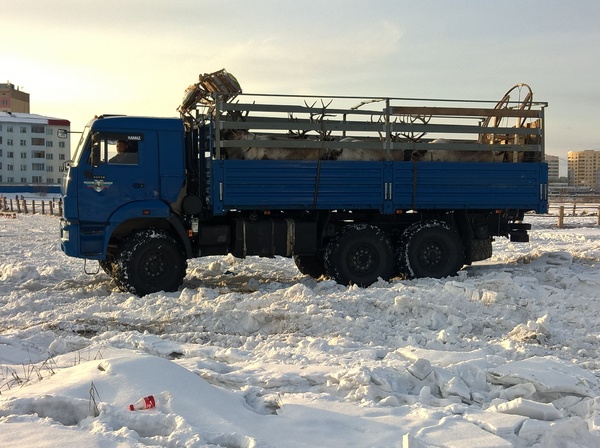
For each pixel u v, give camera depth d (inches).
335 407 182.2
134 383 181.3
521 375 199.2
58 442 146.7
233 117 441.4
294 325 313.7
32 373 214.5
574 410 185.8
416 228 464.1
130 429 158.1
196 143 454.9
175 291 423.2
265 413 180.7
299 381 210.8
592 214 1379.2
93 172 413.1
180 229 427.2
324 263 464.4
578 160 7337.6
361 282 453.7
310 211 462.0
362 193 453.7
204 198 448.1
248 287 448.5
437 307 335.3
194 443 147.3
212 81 450.6
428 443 155.4
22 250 713.6
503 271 481.1
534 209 486.6
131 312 350.0
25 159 3973.9
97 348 241.3
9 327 321.7
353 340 285.7
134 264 412.2
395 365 222.2
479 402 193.0
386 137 461.7
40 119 4008.4
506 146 480.1
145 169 423.5
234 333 313.6
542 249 681.0
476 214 490.3
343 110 451.2
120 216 416.2
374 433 162.4
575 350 272.2
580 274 467.2
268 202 438.3
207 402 175.9
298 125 444.1
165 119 429.7
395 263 470.6
